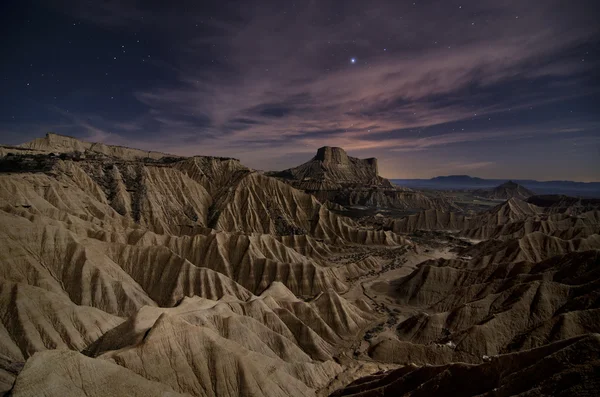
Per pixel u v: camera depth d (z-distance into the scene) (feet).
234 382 134.82
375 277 350.23
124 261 265.34
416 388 121.19
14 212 247.70
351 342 217.77
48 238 231.71
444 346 184.34
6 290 176.76
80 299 215.31
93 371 108.06
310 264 307.78
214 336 148.46
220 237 326.44
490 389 107.04
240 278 300.81
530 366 101.81
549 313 188.03
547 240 315.17
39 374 99.40
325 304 240.94
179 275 257.75
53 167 362.12
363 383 149.38
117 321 194.59
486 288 239.09
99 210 341.21
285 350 183.32
